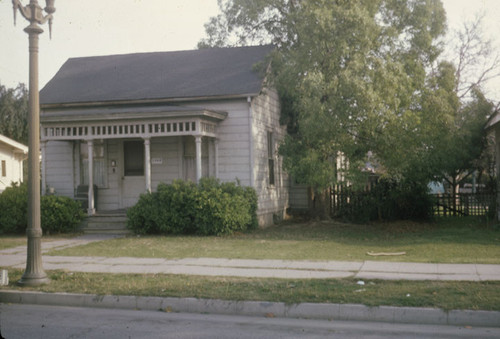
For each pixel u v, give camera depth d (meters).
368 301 7.49
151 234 17.05
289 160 17.50
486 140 22.81
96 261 11.69
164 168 19.47
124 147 19.86
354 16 16.02
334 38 16.17
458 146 19.50
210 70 20.11
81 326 6.96
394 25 18.31
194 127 17.50
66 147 20.14
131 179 19.78
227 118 18.44
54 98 19.70
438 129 16.98
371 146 17.27
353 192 19.89
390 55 17.41
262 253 12.49
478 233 15.73
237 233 16.88
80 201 18.92
